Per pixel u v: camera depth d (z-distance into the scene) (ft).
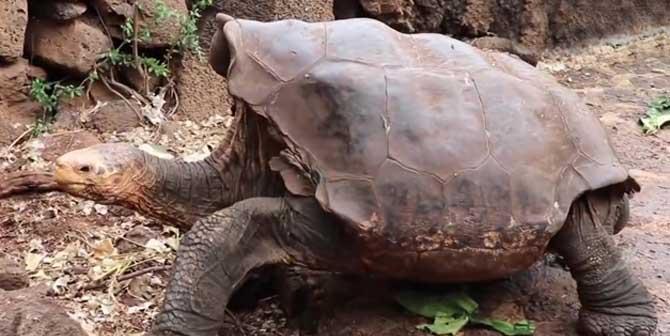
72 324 8.66
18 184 11.20
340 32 9.14
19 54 12.39
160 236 10.91
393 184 8.57
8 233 10.84
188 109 13.57
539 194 8.77
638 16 19.10
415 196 8.59
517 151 8.80
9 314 8.57
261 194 9.52
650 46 18.92
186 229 9.76
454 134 8.72
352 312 9.56
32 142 12.27
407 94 8.78
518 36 17.74
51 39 12.73
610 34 18.89
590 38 18.69
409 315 9.50
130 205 9.48
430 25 17.10
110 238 10.82
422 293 9.56
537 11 17.72
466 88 8.93
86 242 10.71
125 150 9.36
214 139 13.07
